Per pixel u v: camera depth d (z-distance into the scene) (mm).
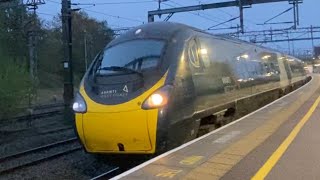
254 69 21500
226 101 15359
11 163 15734
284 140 10547
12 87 25844
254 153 9078
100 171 13727
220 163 8109
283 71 32750
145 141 10688
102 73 11633
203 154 8727
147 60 11562
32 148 19141
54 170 14172
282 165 8180
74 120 11375
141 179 6859
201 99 12750
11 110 26016
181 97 11492
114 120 10742
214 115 14273
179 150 9078
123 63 11688
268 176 7449
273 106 18703
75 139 20531
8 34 57000
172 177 7008
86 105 11148
